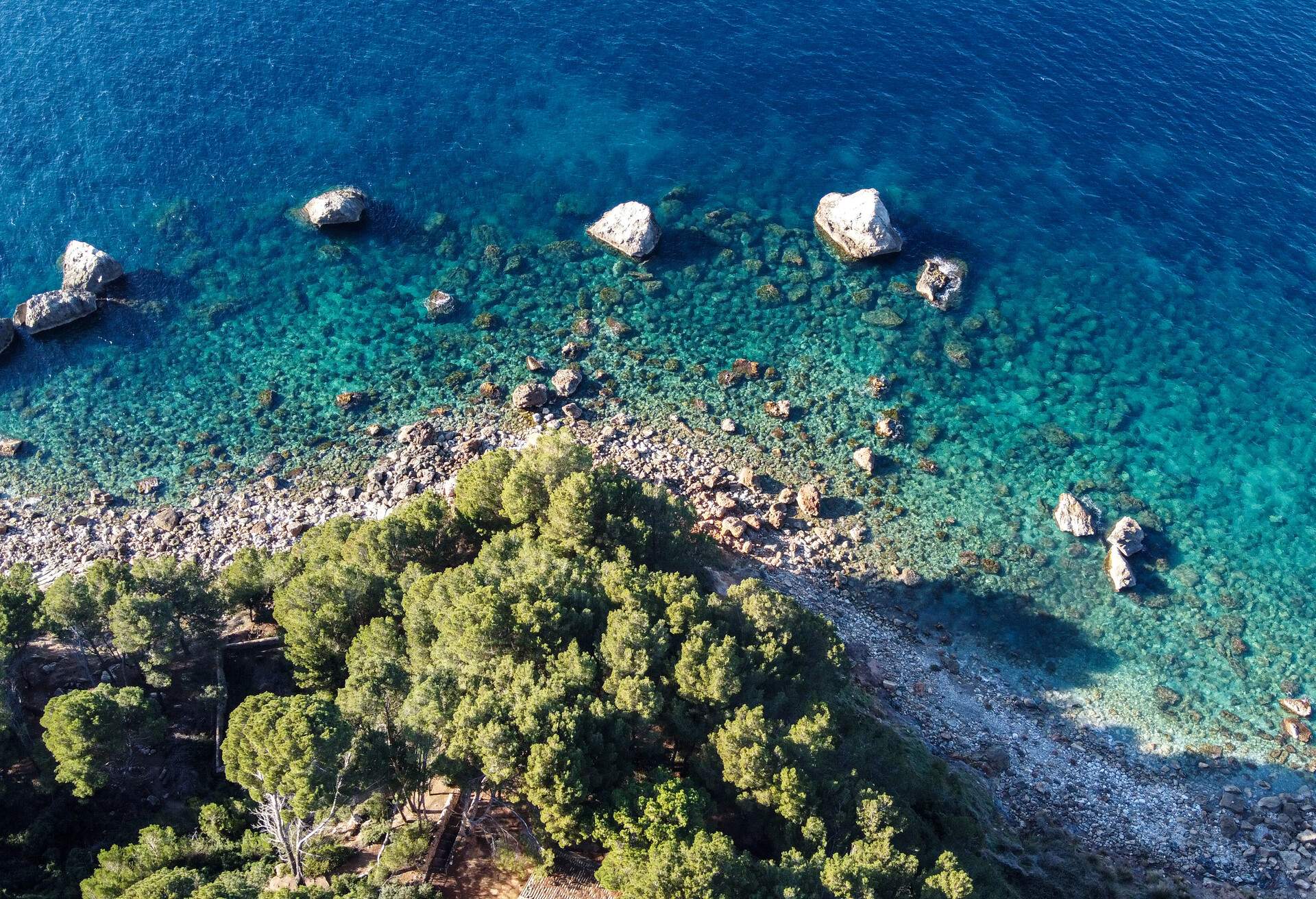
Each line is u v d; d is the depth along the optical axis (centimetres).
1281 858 5900
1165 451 7762
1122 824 6022
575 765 4147
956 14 11294
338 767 3991
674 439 7756
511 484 5994
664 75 10712
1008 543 7331
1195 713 6600
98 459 7569
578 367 8181
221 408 7931
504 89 10581
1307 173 9562
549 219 9331
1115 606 7062
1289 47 10831
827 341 8388
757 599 5159
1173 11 11306
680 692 4722
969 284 8762
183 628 5859
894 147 9912
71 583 5434
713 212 9356
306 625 5231
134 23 11375
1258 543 7325
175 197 9506
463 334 8431
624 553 5550
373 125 10200
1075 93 10356
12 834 4778
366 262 9006
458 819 4612
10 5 11631
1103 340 8406
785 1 11519
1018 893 4941
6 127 10088
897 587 7112
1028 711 6569
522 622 4700
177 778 5275
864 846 4138
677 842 3959
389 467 7475
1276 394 8094
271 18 11431
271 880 4416
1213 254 8988
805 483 7575
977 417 7956
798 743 4491
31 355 8256
